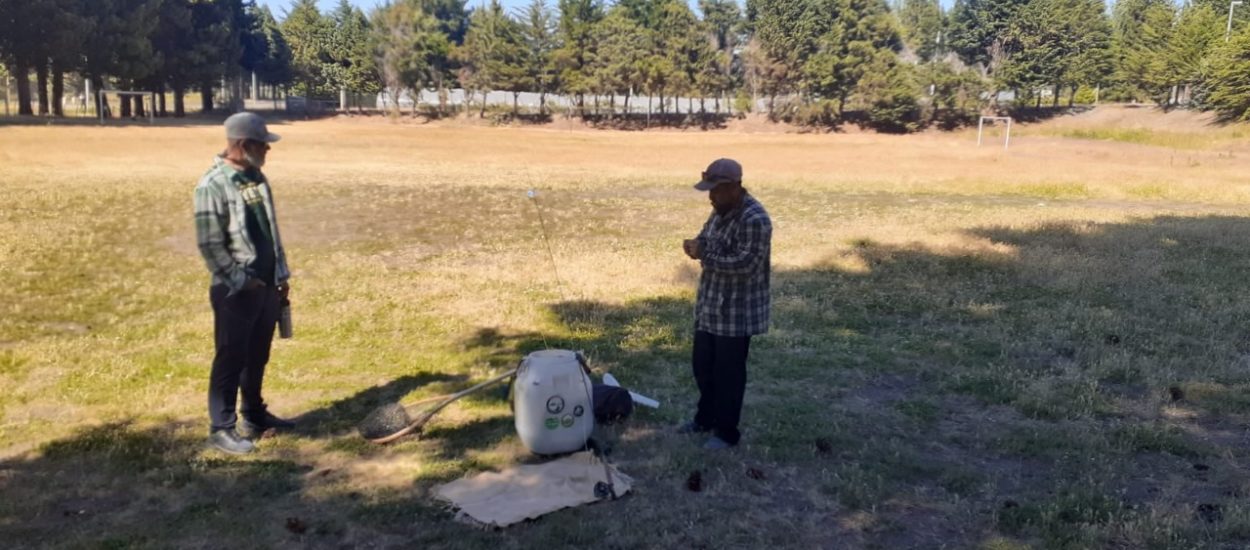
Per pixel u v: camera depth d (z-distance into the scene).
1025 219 16.45
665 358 7.05
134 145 33.88
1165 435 5.35
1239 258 12.05
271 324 5.18
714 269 4.82
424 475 4.71
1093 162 34.75
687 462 4.91
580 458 4.84
